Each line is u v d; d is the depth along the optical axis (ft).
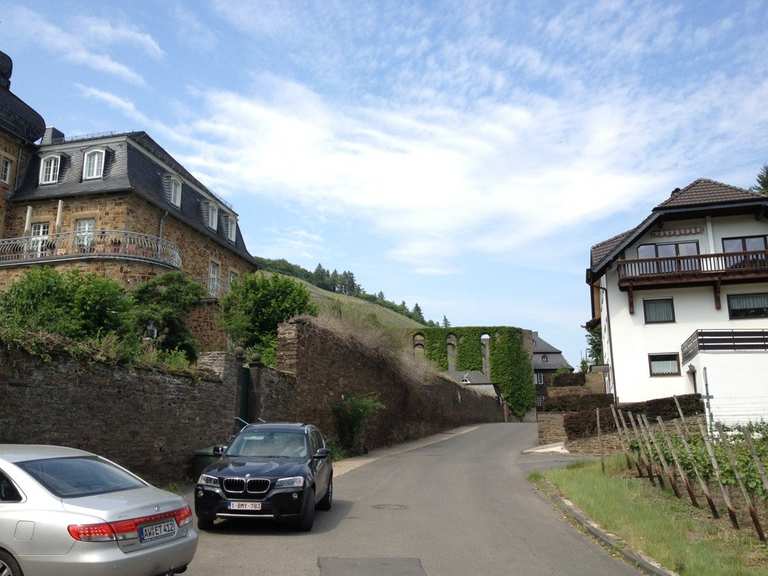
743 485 32.40
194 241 116.47
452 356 222.07
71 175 103.71
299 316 77.30
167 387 45.83
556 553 28.53
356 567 25.26
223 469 32.63
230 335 86.63
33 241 100.37
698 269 98.53
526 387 222.28
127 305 62.59
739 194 99.81
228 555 26.89
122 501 19.36
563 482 48.11
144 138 114.62
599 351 195.00
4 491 18.80
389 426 100.78
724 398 84.53
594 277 110.11
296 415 69.36
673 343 99.96
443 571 25.08
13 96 106.93
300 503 31.89
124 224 98.32
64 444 35.73
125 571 17.98
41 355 34.35
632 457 54.65
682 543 28.12
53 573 17.47
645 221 100.58
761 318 97.81
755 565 25.39
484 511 39.70
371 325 100.68
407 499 44.50
